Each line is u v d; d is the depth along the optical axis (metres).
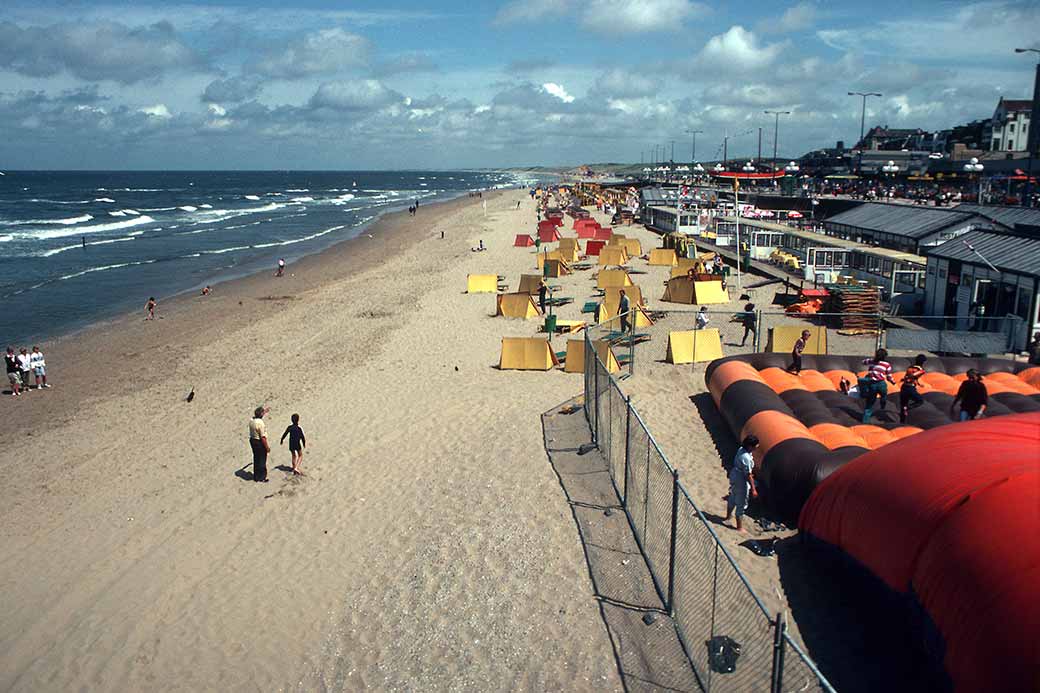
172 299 40.66
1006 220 31.72
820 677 5.70
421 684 8.86
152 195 162.50
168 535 13.19
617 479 13.26
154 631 10.48
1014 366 17.50
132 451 17.73
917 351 20.98
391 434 17.11
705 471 13.54
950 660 6.72
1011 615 6.27
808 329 21.08
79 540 13.31
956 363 17.52
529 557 11.20
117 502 14.80
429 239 68.12
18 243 67.81
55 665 9.93
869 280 30.77
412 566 11.42
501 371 22.22
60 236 74.31
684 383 19.14
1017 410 14.65
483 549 11.60
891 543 8.14
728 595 9.17
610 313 27.70
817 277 32.56
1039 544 6.55
